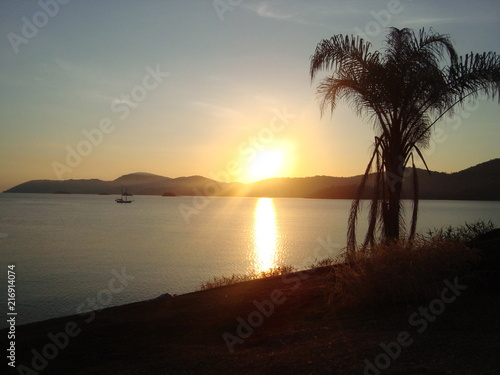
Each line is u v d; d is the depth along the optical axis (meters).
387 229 13.03
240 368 5.64
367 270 8.27
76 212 95.19
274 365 5.59
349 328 6.67
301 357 5.73
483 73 12.77
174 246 35.62
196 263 26.94
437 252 8.32
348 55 13.52
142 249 33.75
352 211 13.52
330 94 13.79
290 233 47.31
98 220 70.38
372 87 12.98
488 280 7.96
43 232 48.31
